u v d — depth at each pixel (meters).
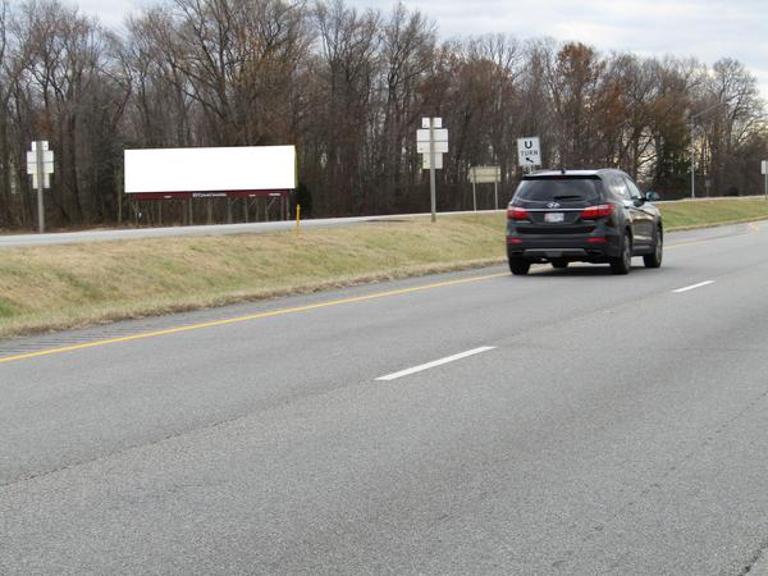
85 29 81.94
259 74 73.56
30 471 6.21
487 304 15.34
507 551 4.75
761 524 5.11
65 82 82.88
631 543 4.84
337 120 84.31
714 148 133.75
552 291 17.09
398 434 7.07
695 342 11.16
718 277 19.19
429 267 23.16
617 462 6.29
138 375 9.62
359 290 18.61
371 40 86.25
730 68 135.88
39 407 8.16
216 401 8.30
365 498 5.59
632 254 20.45
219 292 18.84
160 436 7.10
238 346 11.48
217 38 73.94
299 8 76.19
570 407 7.90
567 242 19.47
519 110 98.31
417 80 89.62
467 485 5.82
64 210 83.50
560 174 19.83
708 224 51.78
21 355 11.14
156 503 5.54
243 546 4.84
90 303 19.86
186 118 83.00
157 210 84.19
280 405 8.10
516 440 6.87
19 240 27.67
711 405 7.95
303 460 6.40
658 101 115.69
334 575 4.47
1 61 80.94
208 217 76.69
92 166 83.50
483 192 96.06
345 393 8.55
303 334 12.39
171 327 13.48
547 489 5.73
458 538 4.93
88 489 5.82
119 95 83.75
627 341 11.28
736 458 6.37
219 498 5.61
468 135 94.19
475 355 10.45
